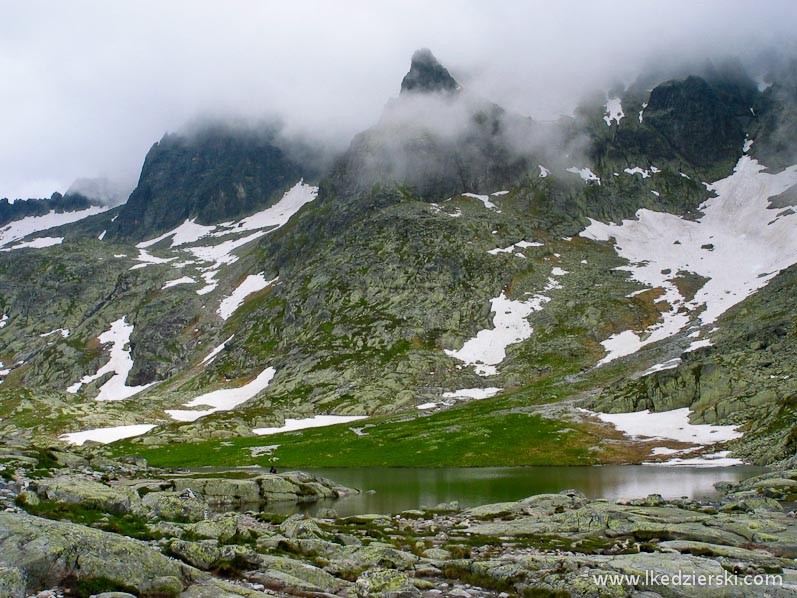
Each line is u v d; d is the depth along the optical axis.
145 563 20.47
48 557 18.62
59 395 184.00
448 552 34.16
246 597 20.25
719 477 75.44
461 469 99.12
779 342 128.12
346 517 50.94
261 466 108.69
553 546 36.03
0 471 42.56
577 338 184.50
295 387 184.75
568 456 103.75
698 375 120.19
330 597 22.97
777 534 36.47
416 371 178.50
